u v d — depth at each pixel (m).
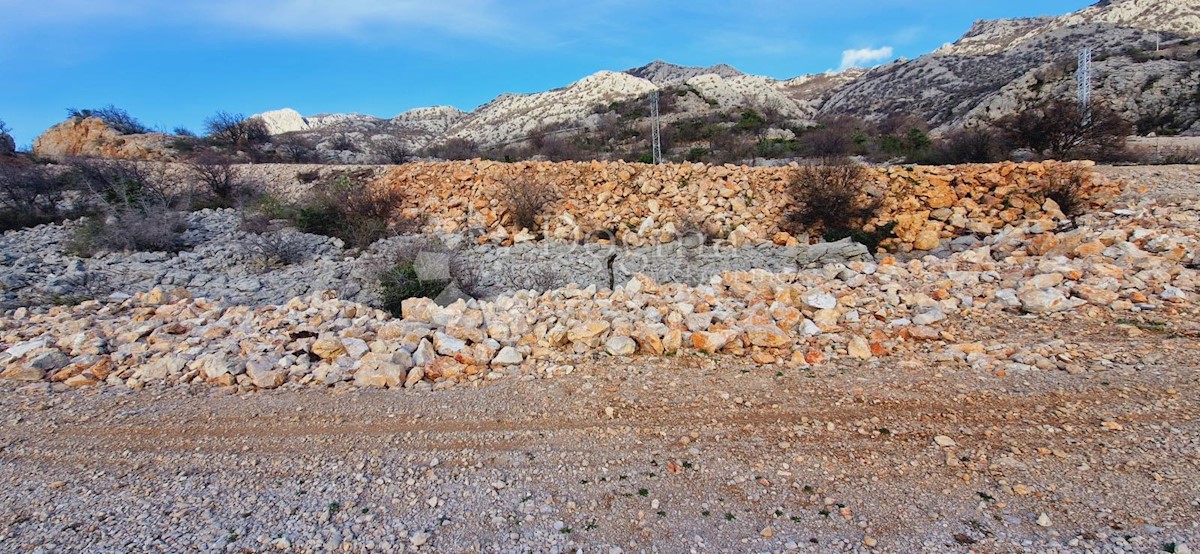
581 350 4.91
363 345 5.09
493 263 10.23
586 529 2.76
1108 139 15.95
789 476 3.08
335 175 17.45
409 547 2.67
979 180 11.48
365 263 10.01
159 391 4.53
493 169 13.71
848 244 10.30
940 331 4.84
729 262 10.05
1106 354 4.18
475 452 3.45
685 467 3.21
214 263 10.87
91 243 11.72
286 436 3.73
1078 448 3.15
